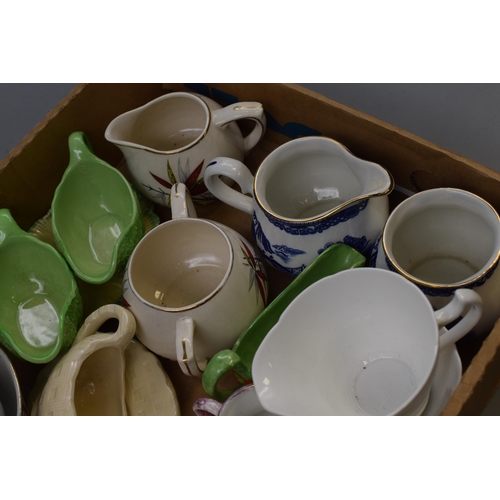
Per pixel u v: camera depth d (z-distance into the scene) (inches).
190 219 24.7
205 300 22.5
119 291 27.1
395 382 21.2
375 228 23.7
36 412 22.7
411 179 25.9
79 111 27.8
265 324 23.4
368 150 26.1
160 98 27.7
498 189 22.8
